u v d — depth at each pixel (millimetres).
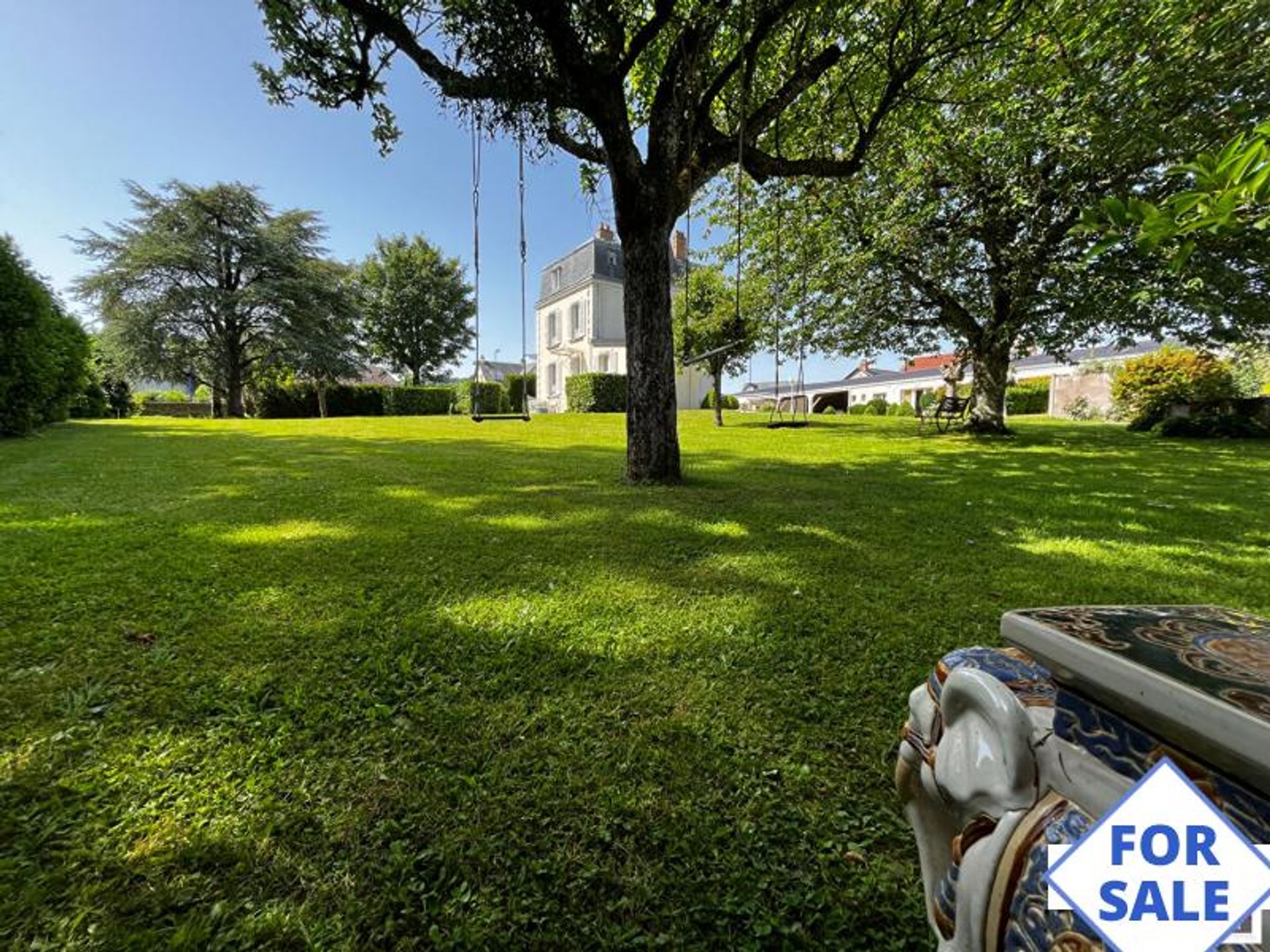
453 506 4051
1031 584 2588
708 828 1174
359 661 1825
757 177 5270
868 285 9891
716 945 934
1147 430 11250
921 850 766
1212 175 904
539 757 1388
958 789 629
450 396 22797
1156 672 497
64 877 1014
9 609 2129
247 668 1758
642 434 5031
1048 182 7754
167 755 1348
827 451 7945
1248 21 5484
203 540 3111
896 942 933
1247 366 13039
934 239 9102
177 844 1093
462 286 29438
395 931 948
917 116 6609
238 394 20703
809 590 2492
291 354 20000
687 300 5570
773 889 1035
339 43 4344
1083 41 6117
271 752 1374
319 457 6805
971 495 4719
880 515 3920
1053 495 4715
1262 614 2336
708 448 8305
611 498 4387
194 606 2211
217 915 957
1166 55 6051
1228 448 8492
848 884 1046
